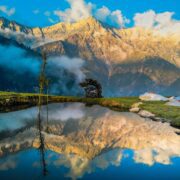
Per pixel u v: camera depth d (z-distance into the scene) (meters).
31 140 53.75
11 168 37.09
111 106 128.38
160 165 39.44
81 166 38.41
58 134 61.06
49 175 34.62
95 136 59.62
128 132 64.50
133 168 37.97
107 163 39.94
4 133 60.22
